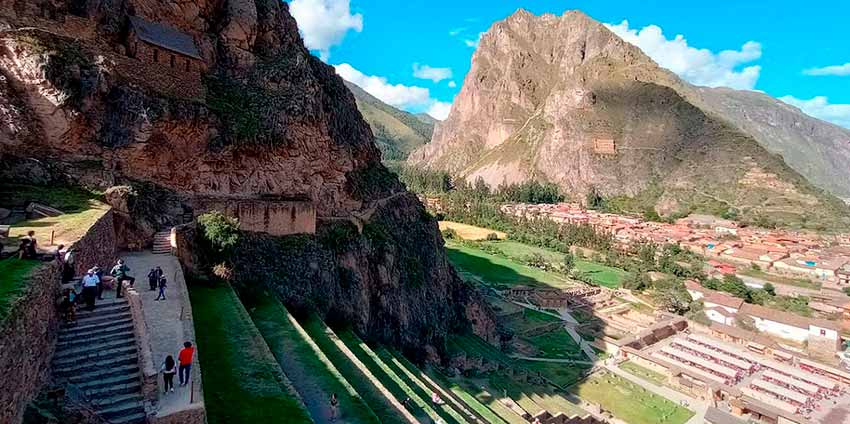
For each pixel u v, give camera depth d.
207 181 49.38
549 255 157.38
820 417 68.31
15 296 17.30
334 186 63.31
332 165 63.12
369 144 84.00
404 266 73.44
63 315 22.05
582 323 106.00
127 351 21.52
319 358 36.47
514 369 75.19
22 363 16.36
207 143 49.03
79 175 38.09
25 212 32.19
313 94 60.50
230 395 25.94
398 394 43.56
